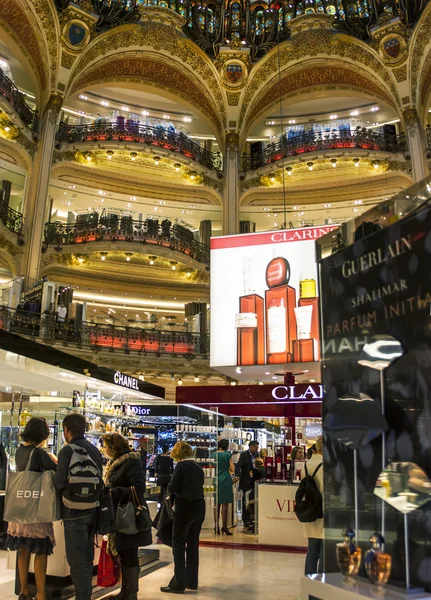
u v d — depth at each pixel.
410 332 1.92
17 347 5.62
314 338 7.45
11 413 6.62
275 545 7.11
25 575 3.87
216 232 23.83
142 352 17.77
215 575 5.30
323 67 22.25
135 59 21.58
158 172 22.14
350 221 2.30
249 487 8.65
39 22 18.42
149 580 5.04
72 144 19.64
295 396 9.02
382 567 1.81
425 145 20.20
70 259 18.89
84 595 3.46
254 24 22.14
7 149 18.47
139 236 19.52
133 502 4.02
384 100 21.92
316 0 21.75
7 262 17.47
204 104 22.98
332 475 2.16
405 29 20.02
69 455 3.59
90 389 7.43
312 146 20.97
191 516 4.62
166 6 21.12
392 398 1.95
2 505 6.28
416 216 1.95
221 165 22.73
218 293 8.27
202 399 9.77
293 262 7.87
